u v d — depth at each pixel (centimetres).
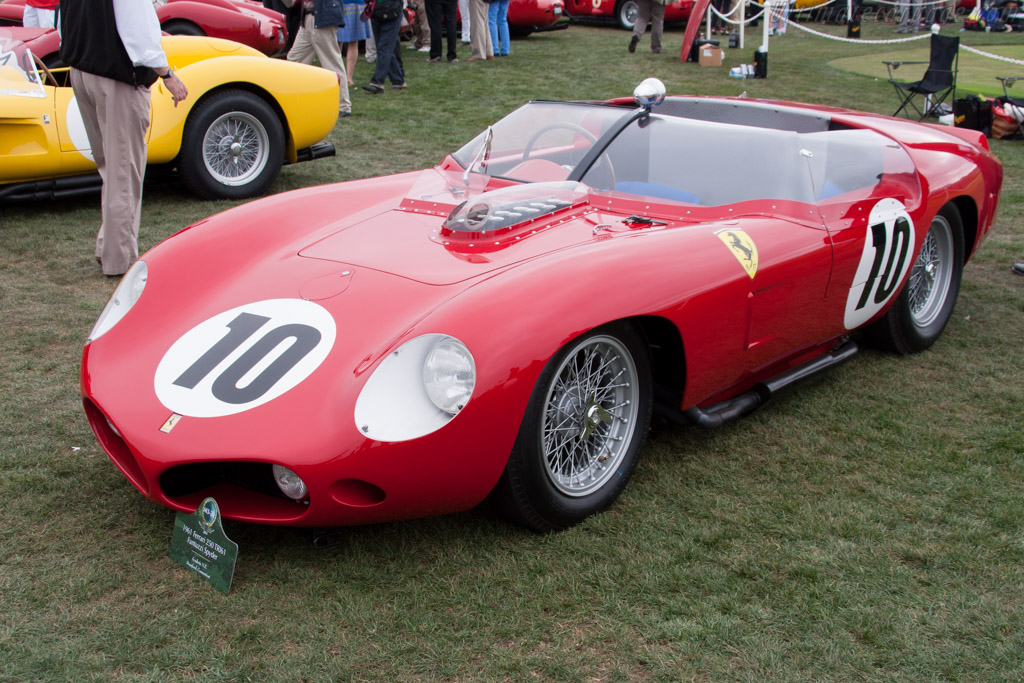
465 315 199
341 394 193
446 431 192
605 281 218
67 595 195
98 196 570
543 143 316
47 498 234
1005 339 374
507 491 210
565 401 220
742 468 262
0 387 301
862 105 957
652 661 178
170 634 183
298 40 810
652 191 285
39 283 409
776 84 1080
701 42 1241
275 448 188
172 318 234
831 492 249
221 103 538
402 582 203
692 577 206
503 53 1230
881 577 208
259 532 222
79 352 334
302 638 183
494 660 178
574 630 187
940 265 366
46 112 485
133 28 387
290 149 586
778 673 176
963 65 1322
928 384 328
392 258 241
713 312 241
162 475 201
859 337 370
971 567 212
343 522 200
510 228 250
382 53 917
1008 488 252
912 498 246
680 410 258
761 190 283
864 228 295
